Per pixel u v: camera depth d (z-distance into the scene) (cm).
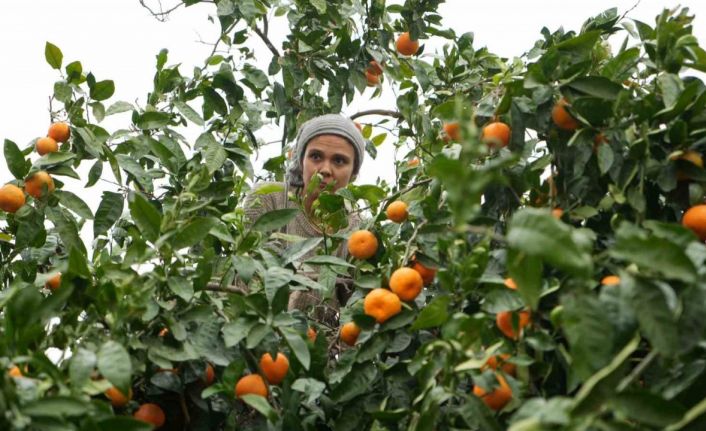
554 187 249
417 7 436
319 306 321
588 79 241
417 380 246
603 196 247
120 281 230
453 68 397
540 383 230
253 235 264
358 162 379
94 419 183
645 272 170
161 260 243
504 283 222
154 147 304
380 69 438
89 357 192
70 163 313
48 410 176
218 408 253
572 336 159
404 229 280
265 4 422
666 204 242
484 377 208
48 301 211
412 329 223
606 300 171
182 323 241
